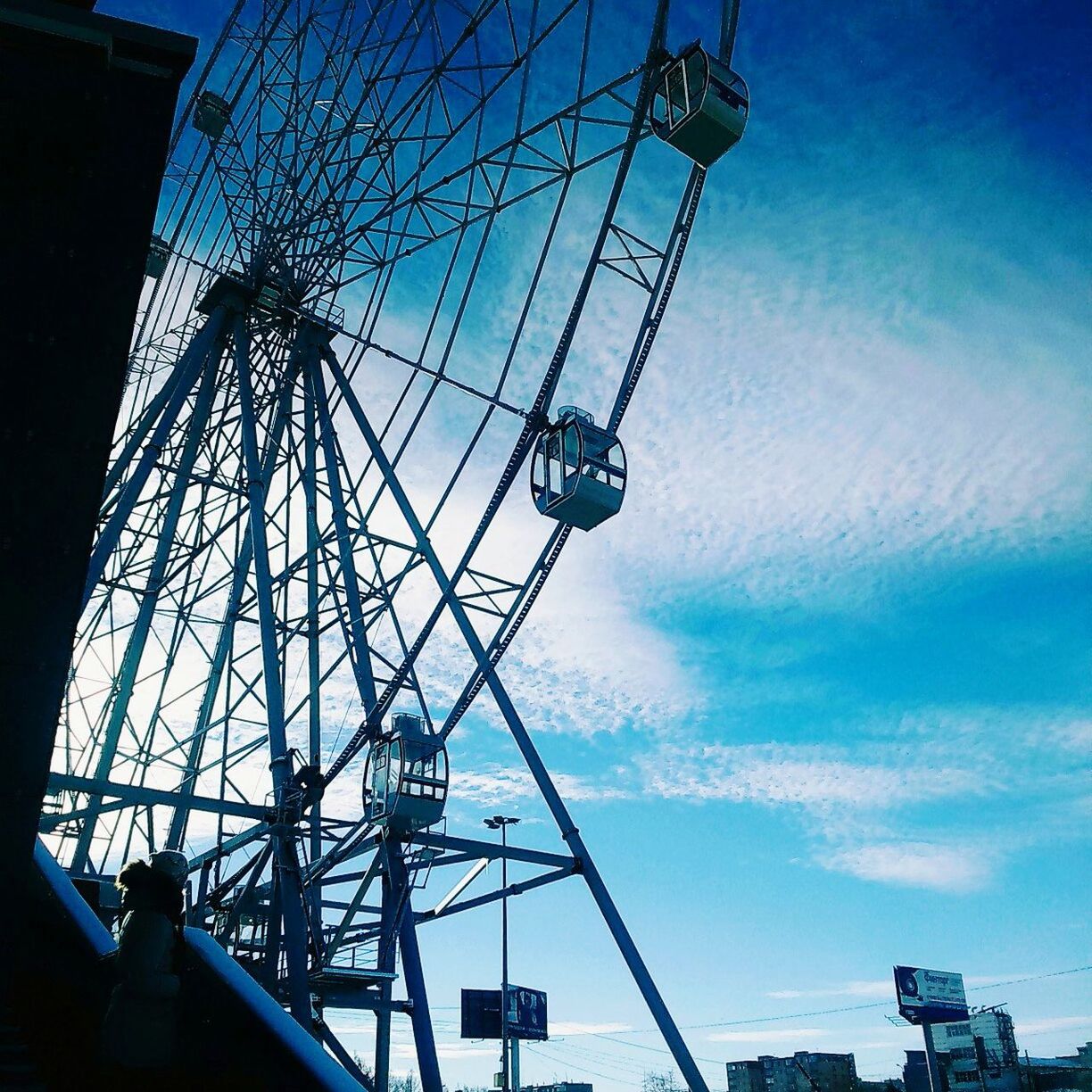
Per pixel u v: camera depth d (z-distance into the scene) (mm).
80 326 3854
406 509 31328
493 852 27719
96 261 3889
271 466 34594
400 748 27500
